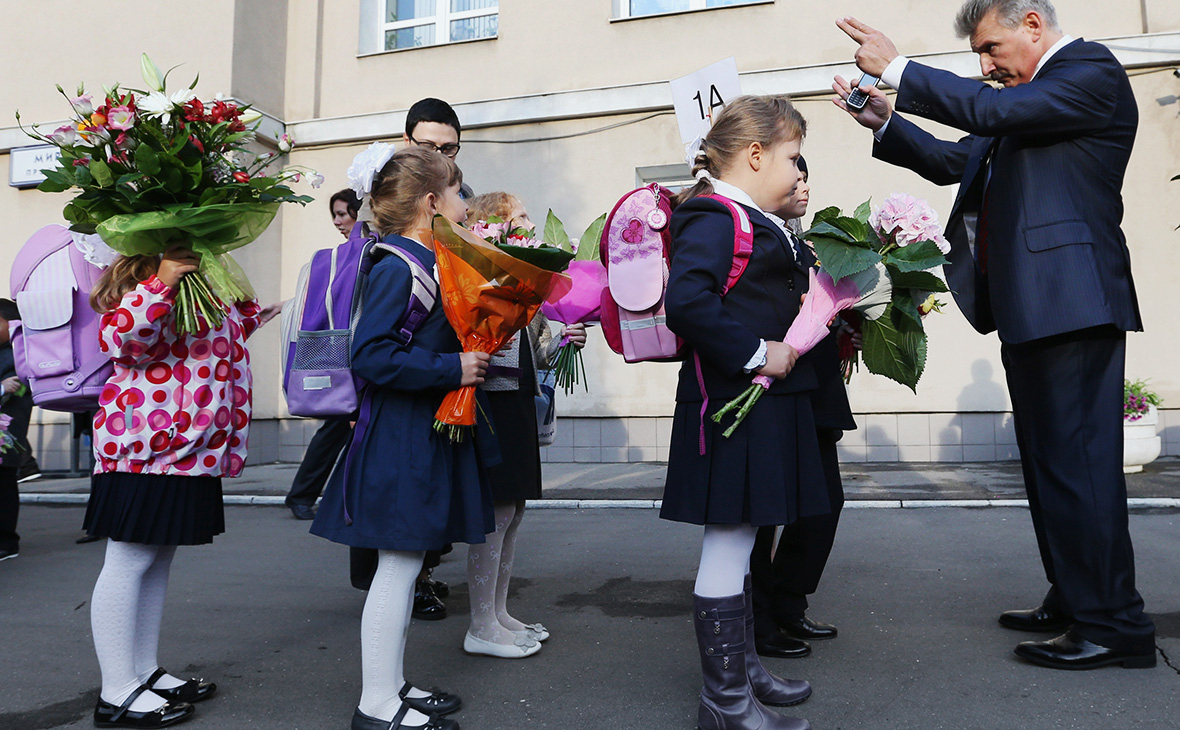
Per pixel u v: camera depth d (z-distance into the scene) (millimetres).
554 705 2322
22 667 2795
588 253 3061
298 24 10258
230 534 5391
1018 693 2309
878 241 2367
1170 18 7809
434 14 10172
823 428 2625
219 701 2434
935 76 2549
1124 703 2211
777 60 8703
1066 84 2422
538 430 3254
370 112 9938
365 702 2090
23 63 10117
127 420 2211
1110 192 2572
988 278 2684
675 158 8898
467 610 3492
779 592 2832
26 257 2418
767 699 2240
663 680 2521
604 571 4094
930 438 8188
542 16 9422
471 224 3064
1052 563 2586
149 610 2387
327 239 9922
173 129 2221
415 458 2094
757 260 2047
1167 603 3121
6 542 4746
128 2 9789
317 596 3756
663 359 2188
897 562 4020
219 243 2293
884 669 2539
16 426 4801
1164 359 7801
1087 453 2512
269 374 9781
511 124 9352
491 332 2191
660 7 9312
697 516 2006
